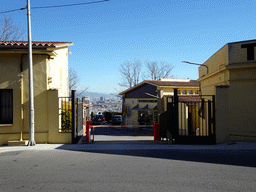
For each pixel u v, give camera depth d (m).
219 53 12.84
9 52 10.70
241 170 6.25
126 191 4.75
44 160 7.54
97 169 6.38
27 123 11.00
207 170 6.25
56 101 11.04
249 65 10.58
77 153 8.69
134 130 31.02
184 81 35.88
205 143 11.01
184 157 7.91
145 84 33.75
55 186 5.09
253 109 10.64
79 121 11.91
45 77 11.05
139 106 34.72
